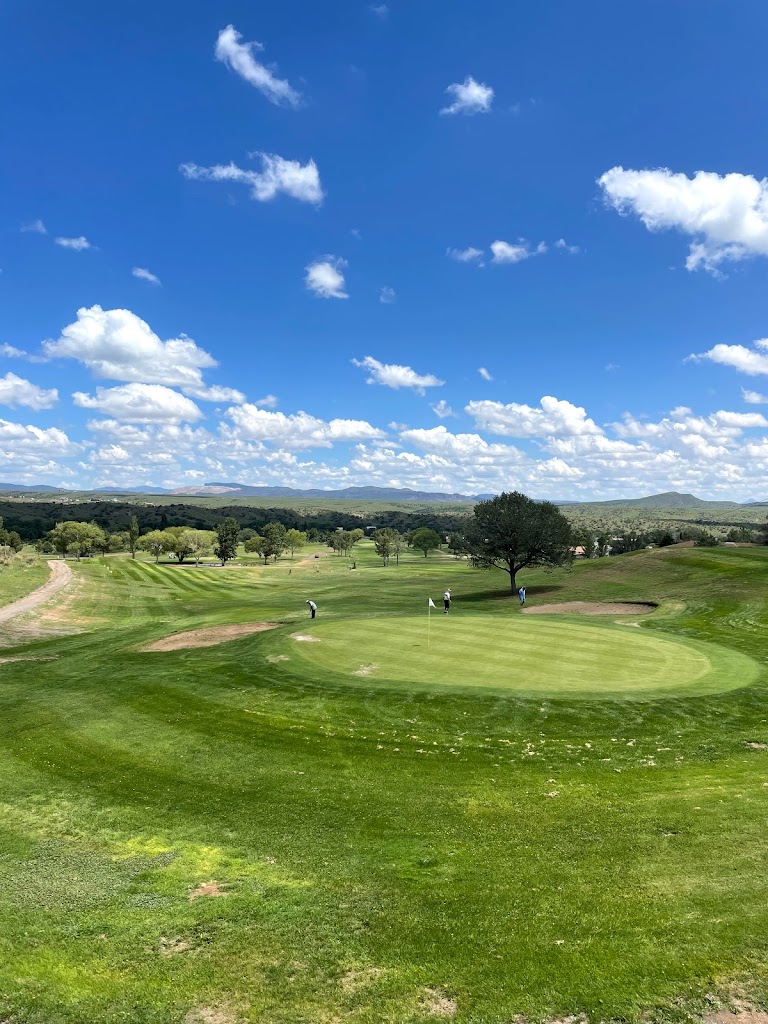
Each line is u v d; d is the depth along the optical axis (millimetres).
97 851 11680
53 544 149500
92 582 71625
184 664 27109
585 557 134375
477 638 28875
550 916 8516
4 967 8008
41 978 7742
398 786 14219
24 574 75750
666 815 11828
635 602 45906
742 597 42938
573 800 13023
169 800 13984
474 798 13414
